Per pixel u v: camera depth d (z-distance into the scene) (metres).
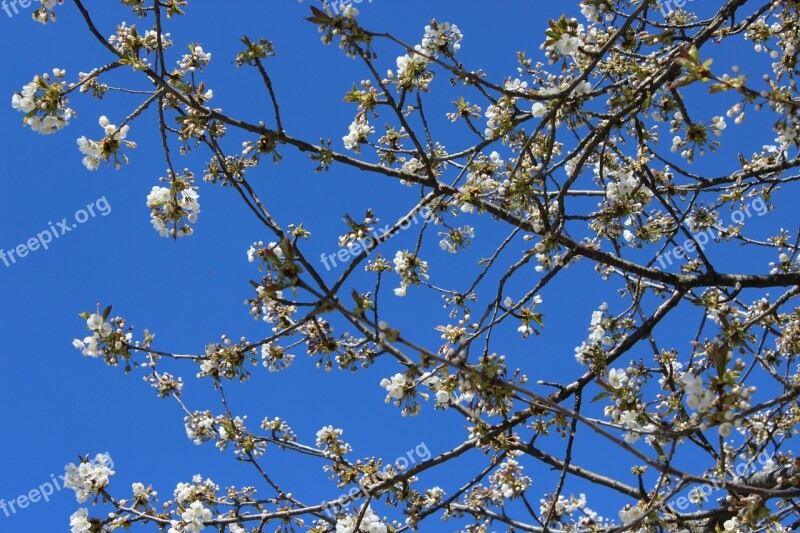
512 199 5.25
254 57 5.00
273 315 6.36
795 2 5.58
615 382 5.07
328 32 4.67
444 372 5.21
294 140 5.30
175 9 5.38
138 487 6.59
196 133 5.84
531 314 5.47
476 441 5.88
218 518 6.51
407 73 5.39
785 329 6.11
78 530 6.21
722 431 3.88
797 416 5.91
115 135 5.29
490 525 7.07
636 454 3.54
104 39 4.83
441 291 6.36
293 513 6.48
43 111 4.96
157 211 5.91
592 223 5.95
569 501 7.04
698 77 3.70
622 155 5.68
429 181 5.55
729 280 6.00
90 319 5.73
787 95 3.97
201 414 7.11
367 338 6.07
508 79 5.47
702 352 5.55
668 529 5.65
